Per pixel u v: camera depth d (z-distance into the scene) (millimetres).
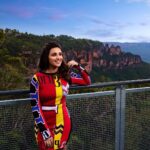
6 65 31703
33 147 3074
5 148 2914
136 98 3756
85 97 3320
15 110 2938
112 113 3559
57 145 2768
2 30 38969
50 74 2793
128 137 3744
